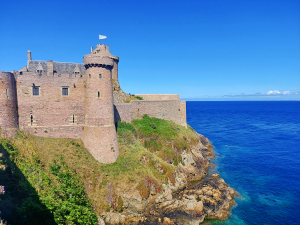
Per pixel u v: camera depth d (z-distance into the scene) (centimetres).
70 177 3319
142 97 7319
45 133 3950
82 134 4191
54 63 5156
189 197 3894
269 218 3603
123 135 4569
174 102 6906
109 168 3747
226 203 3928
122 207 3434
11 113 3562
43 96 3947
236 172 5488
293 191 4491
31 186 2892
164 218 3388
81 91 4225
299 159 6569
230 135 10506
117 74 6294
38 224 2661
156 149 5028
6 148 3164
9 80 3541
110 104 4034
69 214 2822
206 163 5956
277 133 11125
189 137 6444
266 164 6112
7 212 2453
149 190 3738
